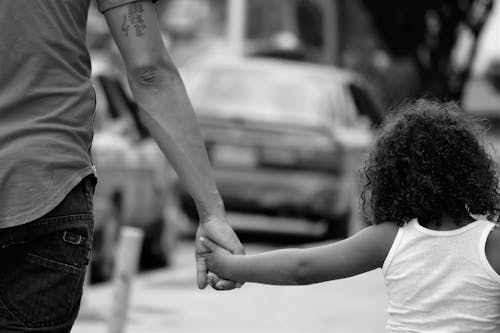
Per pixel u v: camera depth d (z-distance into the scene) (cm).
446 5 3509
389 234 594
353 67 5075
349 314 1434
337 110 2175
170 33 4494
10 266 532
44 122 536
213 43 4359
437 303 575
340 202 2114
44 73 539
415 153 592
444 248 578
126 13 600
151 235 1872
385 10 3584
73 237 535
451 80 3559
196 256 652
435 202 588
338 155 2102
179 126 614
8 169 527
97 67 1694
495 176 602
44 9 539
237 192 2098
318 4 4044
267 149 2105
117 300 1109
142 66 604
